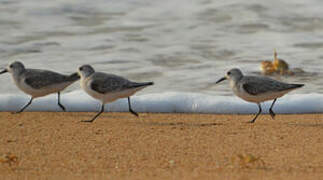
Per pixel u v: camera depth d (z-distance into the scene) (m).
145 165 9.34
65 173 8.90
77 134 11.35
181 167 9.20
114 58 16.83
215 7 21.31
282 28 19.41
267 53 17.23
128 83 12.07
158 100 13.49
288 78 15.22
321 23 19.77
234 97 13.70
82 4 21.86
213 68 15.98
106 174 8.83
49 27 19.66
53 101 13.54
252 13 20.64
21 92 14.30
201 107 13.30
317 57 16.88
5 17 20.39
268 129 11.71
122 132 11.48
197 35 18.80
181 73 15.62
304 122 12.30
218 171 8.93
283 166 9.21
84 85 12.37
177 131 11.57
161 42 18.20
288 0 21.86
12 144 10.63
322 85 14.67
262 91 11.95
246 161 9.14
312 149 10.29
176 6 21.59
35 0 22.05
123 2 22.08
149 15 20.78
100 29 19.52
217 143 10.69
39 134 11.34
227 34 18.89
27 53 17.19
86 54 17.19
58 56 16.97
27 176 8.74
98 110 13.39
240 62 16.47
